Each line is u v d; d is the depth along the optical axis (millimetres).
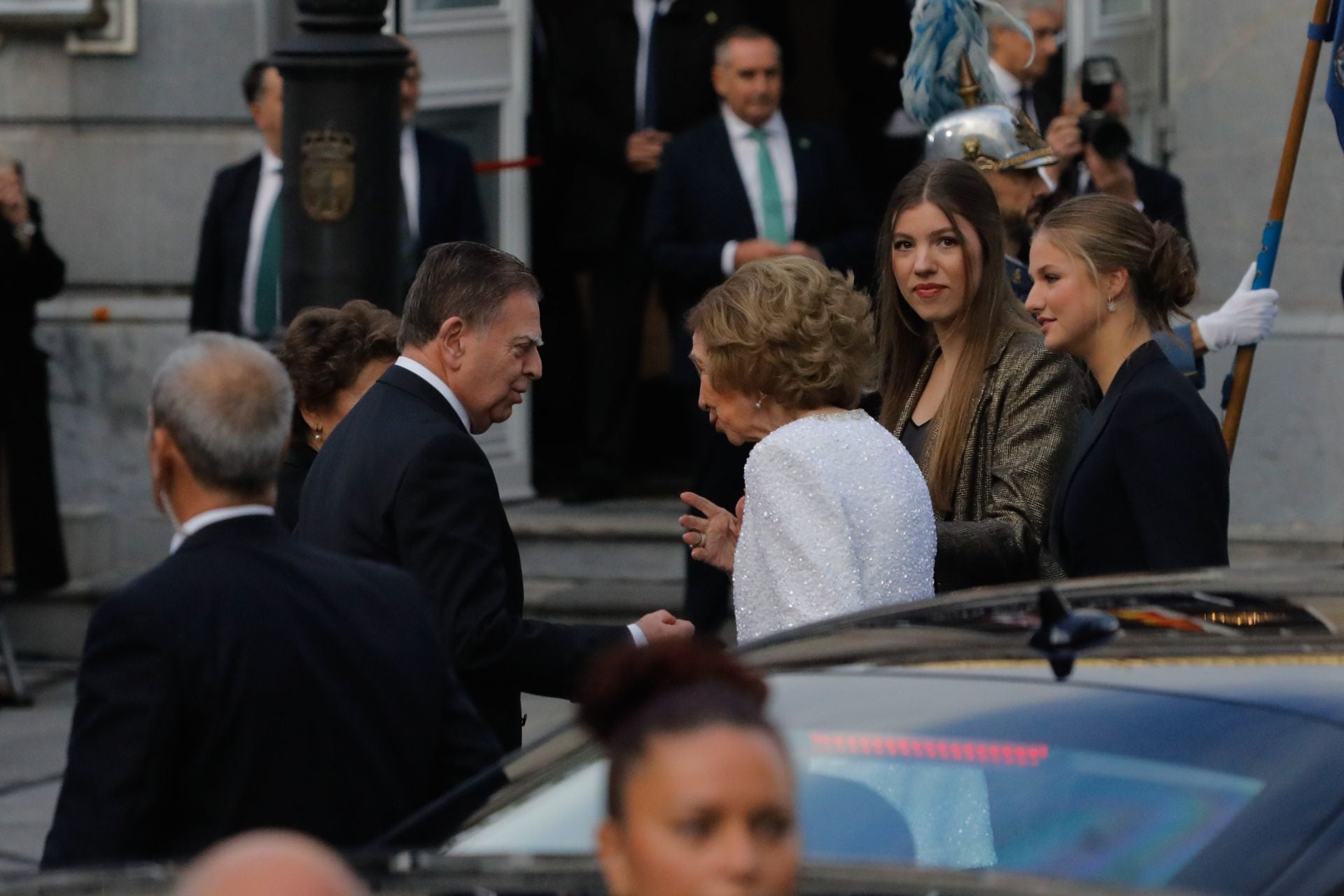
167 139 24844
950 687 7641
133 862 7883
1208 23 23094
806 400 10984
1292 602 8312
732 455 21531
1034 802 7031
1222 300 23094
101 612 9023
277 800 8984
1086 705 7352
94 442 25031
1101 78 20266
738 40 22953
